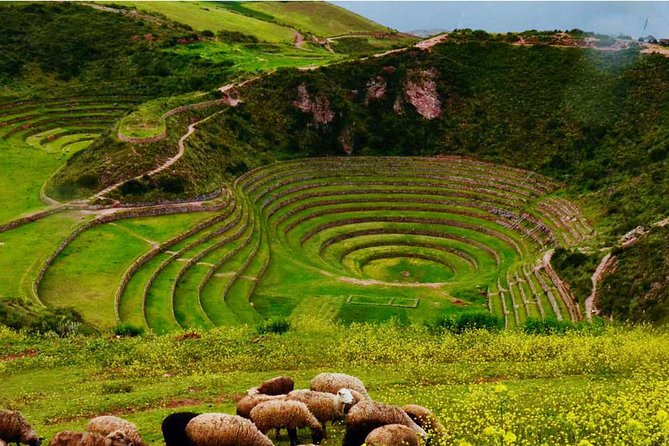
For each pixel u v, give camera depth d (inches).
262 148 3690.9
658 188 2684.5
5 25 4997.5
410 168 3757.4
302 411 788.6
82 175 2970.0
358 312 2361.0
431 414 791.1
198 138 3383.4
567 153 3567.9
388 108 4099.4
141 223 2743.6
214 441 708.0
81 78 4783.5
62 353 1343.5
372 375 1177.4
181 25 5511.8
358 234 3189.0
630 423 669.9
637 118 3508.9
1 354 1336.1
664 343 1258.6
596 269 2214.6
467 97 4131.4
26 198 2997.0
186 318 2091.5
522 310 2250.2
